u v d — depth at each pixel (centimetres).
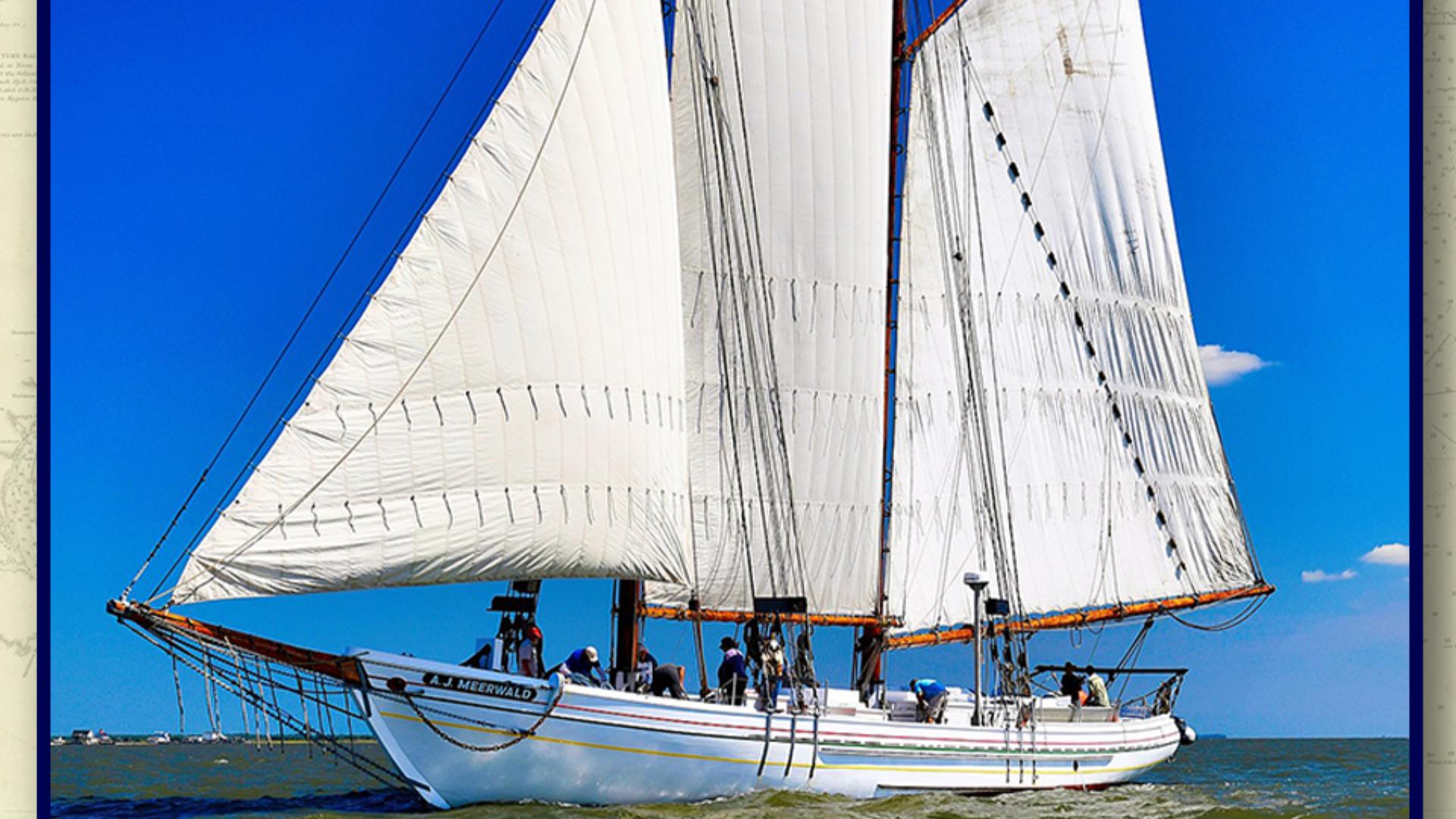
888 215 3478
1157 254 4038
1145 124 4047
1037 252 3816
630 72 2669
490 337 2422
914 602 3497
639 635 2961
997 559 3625
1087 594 3772
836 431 3344
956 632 3550
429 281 2386
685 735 2483
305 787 3281
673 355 2706
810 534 3297
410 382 2350
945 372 3622
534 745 2386
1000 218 3769
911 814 2567
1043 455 3756
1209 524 4012
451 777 2383
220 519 2211
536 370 2458
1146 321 3994
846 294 3378
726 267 3238
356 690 2341
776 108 3309
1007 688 3183
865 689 3312
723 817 2405
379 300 2347
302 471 2262
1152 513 3916
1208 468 4047
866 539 3375
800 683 2747
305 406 2277
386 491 2309
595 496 2502
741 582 3175
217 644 2262
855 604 3353
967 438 3625
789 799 2608
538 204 2500
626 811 2425
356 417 2306
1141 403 3947
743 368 3234
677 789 2503
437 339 2378
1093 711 3369
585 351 2516
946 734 2831
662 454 2625
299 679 2328
